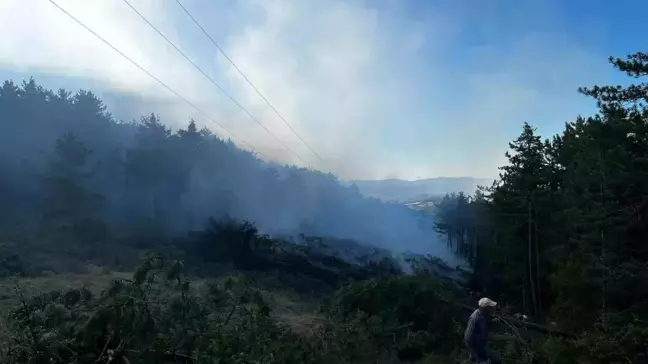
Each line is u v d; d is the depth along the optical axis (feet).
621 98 72.79
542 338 49.37
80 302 30.35
